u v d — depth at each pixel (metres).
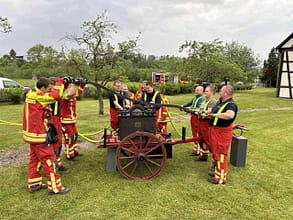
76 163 4.71
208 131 4.23
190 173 4.30
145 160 3.98
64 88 3.39
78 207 3.21
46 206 3.23
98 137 6.77
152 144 4.09
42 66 10.98
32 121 3.28
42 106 3.27
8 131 7.37
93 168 4.47
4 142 6.15
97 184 3.84
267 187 3.82
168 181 3.97
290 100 17.62
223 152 3.84
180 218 3.01
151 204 3.29
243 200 3.43
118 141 4.16
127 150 3.95
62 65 10.40
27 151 5.49
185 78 24.42
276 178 4.15
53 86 3.60
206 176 4.19
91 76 10.50
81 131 7.43
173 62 25.34
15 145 5.92
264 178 4.14
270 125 8.75
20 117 9.82
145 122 3.96
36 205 3.25
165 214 3.08
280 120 9.78
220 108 3.78
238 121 9.56
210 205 3.29
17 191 3.61
